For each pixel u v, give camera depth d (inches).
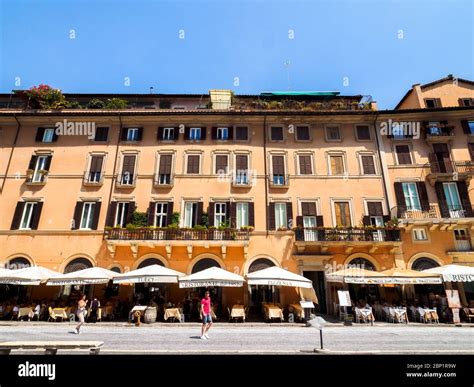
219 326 650.8
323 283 820.0
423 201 859.4
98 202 865.5
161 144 937.5
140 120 959.6
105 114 940.0
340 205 873.5
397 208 853.2
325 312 796.6
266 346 427.2
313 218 864.9
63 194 877.8
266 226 850.1
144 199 872.3
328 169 909.8
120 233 805.2
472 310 703.7
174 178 893.2
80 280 666.2
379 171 901.2
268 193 881.5
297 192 883.4
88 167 908.0
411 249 823.7
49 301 768.3
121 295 791.7
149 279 648.4
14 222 846.5
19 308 700.7
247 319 746.8
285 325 660.1
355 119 956.0
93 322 679.1
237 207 872.9
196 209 861.8
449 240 828.6
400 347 426.6
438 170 886.4
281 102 1039.6
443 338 502.3
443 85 1031.6
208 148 930.7
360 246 818.8
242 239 799.1
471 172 866.8
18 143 938.1
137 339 478.6
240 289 798.5
